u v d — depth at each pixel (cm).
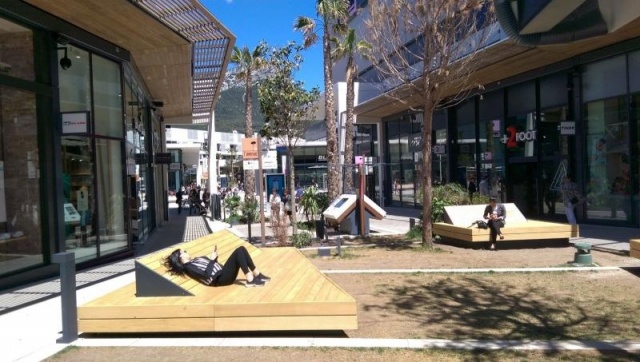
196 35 1334
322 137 4931
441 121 2544
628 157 1522
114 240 1335
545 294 793
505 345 555
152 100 2292
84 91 1209
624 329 616
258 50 2828
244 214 2200
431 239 1284
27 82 996
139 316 598
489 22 1323
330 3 2031
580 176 1686
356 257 1181
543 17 1112
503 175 2094
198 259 720
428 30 1173
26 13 978
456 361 511
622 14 1087
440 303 752
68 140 1139
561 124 1641
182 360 527
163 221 2695
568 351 537
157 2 1068
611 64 1566
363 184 1609
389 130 3131
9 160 968
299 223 1847
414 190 2802
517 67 1788
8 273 943
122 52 1366
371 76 2975
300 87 2059
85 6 1005
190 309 593
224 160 7312
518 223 1321
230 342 577
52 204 1046
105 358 539
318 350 547
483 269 989
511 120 2041
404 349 547
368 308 727
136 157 1709
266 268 848
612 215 1597
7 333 649
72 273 605
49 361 535
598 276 908
